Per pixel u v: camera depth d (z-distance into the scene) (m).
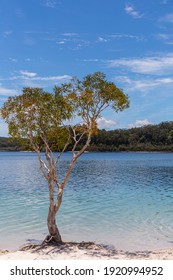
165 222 20.84
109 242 16.61
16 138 15.34
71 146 133.00
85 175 53.62
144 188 37.22
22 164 86.56
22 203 27.36
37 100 14.93
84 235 17.91
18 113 14.88
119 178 48.84
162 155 161.50
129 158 125.12
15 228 19.25
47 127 15.23
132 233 18.27
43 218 21.84
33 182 43.03
